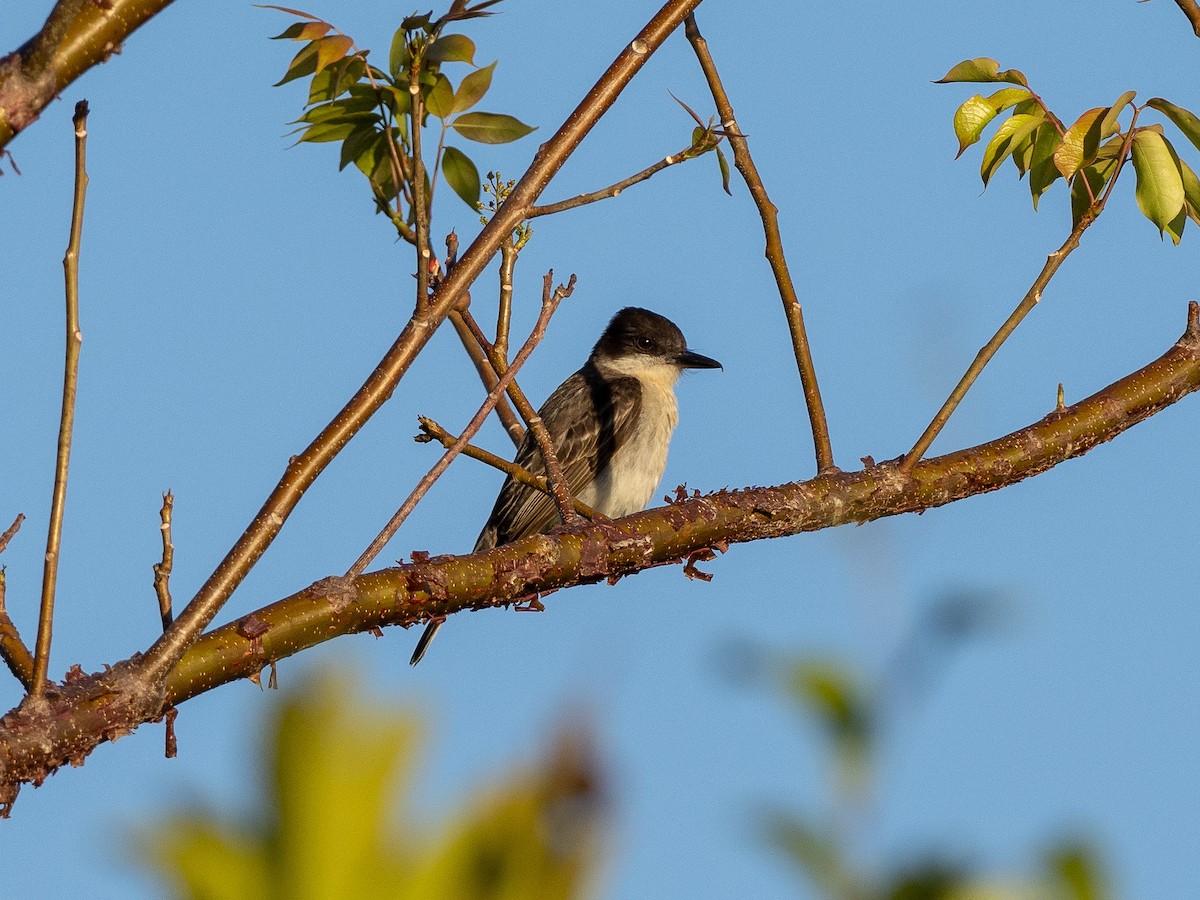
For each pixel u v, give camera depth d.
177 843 1.96
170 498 7.23
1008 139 8.79
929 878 2.36
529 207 8.06
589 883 1.99
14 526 6.97
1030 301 9.08
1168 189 8.49
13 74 6.00
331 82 8.05
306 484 7.32
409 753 2.01
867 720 2.75
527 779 2.02
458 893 1.97
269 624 7.47
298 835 1.96
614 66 8.35
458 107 7.93
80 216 6.38
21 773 6.46
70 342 6.39
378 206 8.62
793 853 2.48
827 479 9.22
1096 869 2.29
